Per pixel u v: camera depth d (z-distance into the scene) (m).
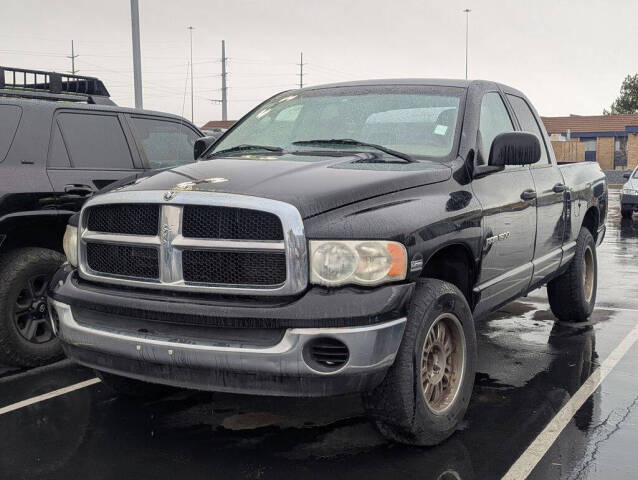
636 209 18.70
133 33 16.47
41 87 7.11
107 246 3.91
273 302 3.45
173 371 3.60
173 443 4.04
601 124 55.78
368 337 3.39
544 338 6.40
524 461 3.77
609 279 9.77
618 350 5.99
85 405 4.67
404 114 4.84
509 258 4.89
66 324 3.93
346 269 3.44
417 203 3.87
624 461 3.78
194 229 3.60
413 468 3.69
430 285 3.87
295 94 5.50
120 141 6.16
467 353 4.14
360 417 4.40
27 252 5.45
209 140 5.59
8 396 4.86
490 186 4.64
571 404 4.66
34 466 3.75
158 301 3.61
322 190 3.62
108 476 3.63
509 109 5.52
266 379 3.44
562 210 5.96
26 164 5.40
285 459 3.81
